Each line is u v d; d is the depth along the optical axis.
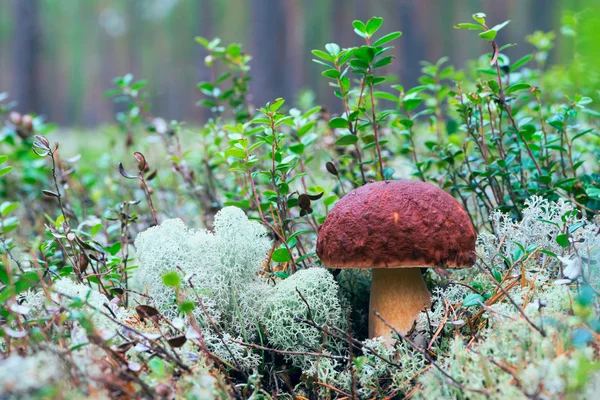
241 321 0.67
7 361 0.57
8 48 4.39
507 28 3.25
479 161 0.79
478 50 3.46
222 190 0.85
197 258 0.68
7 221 0.72
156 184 0.92
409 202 0.66
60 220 0.71
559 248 0.69
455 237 0.66
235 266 0.68
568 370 0.58
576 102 0.72
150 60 6.62
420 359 0.65
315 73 4.02
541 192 0.72
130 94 0.88
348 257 0.66
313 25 3.99
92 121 6.61
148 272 0.68
